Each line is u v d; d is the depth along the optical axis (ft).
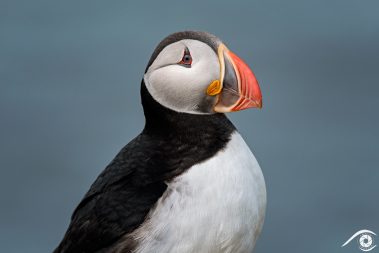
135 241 24.29
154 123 25.50
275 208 54.65
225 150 24.68
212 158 24.50
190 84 24.90
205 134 24.91
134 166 25.04
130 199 24.54
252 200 24.49
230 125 25.50
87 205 25.41
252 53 80.74
